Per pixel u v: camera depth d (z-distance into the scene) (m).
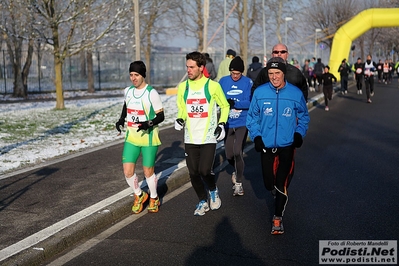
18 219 5.78
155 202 6.43
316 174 8.23
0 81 34.81
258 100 5.52
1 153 9.96
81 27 19.38
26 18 18.39
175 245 5.19
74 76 39.47
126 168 6.22
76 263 4.80
